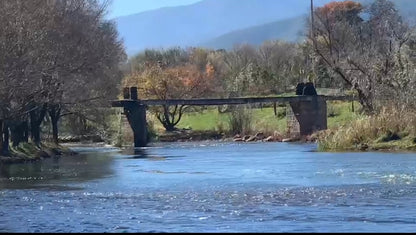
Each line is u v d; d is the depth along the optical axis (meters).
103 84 81.62
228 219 23.42
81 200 29.77
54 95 68.62
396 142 54.44
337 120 102.56
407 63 70.69
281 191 30.91
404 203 26.06
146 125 104.69
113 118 103.12
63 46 64.38
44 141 84.88
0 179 42.06
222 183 35.66
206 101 102.06
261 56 168.75
